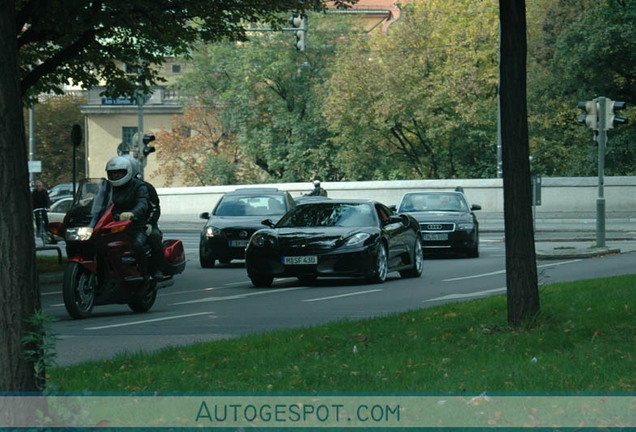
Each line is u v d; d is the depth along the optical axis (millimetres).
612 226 76562
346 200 38312
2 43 10898
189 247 63469
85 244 27156
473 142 112125
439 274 40531
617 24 89750
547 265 41656
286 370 15789
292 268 34656
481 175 115750
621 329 19453
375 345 18469
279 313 27109
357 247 34719
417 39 112562
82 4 35969
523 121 20078
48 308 30891
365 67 114188
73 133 46656
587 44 91750
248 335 20422
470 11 113375
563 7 107625
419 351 17531
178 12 40094
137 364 16922
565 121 108062
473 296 30344
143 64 46625
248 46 125125
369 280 36594
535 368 15211
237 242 46875
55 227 61531
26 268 10891
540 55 108562
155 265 29000
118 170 28016
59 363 18438
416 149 123500
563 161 111250
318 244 34656
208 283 39062
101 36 42125
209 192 109500
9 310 10766
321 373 15359
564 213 92438
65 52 39625
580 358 16031
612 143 100875
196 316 27062
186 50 45688
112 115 163500
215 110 134750
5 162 10844
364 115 114125
